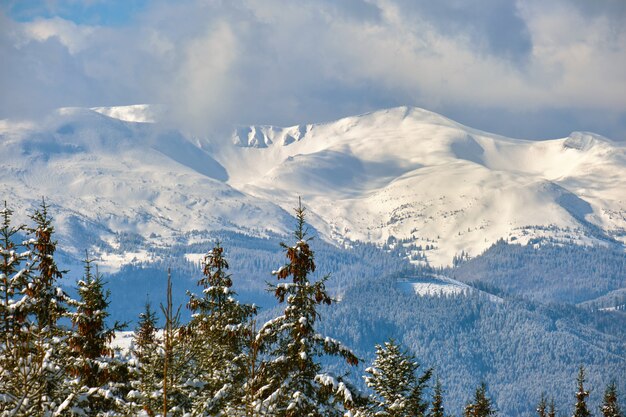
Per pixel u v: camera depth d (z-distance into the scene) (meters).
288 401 62.19
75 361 60.44
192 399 55.97
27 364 41.78
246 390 55.00
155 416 49.91
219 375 61.28
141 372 54.34
